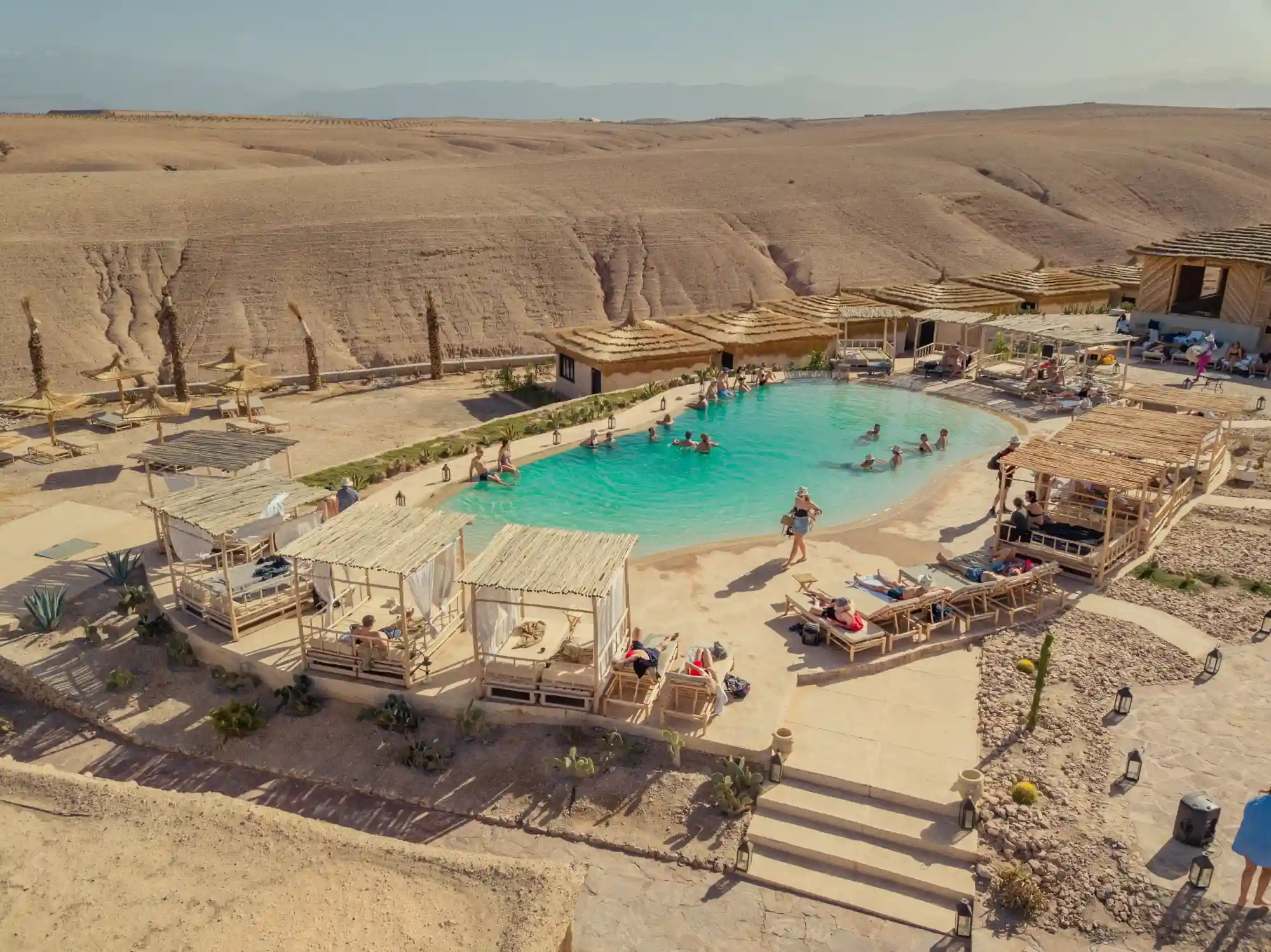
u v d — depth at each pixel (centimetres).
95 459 3203
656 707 1606
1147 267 4044
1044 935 1158
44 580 2158
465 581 1573
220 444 2348
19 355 6231
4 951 1014
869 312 4319
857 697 1619
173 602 1994
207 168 15288
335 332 7000
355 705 1688
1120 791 1362
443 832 1418
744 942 1188
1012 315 4381
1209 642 1742
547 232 8794
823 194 10431
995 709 1557
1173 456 2109
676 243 8819
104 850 1171
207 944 1020
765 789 1417
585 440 3194
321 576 1844
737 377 3862
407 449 3127
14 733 1723
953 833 1312
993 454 2922
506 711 1605
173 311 4044
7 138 16200
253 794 1530
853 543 2250
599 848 1367
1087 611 1870
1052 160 11888
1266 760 1420
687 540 2347
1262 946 1104
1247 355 3712
